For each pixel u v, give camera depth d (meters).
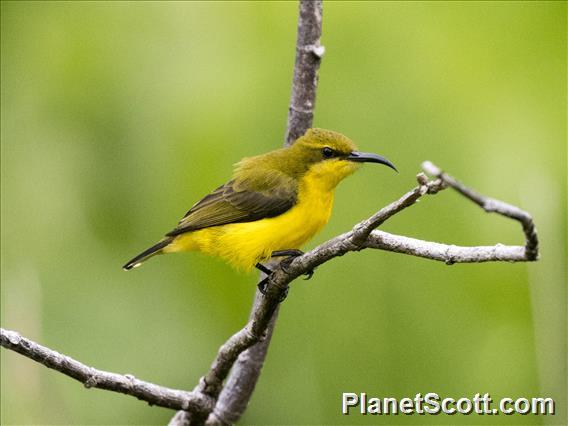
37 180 11.88
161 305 12.13
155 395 9.98
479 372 11.63
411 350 11.68
